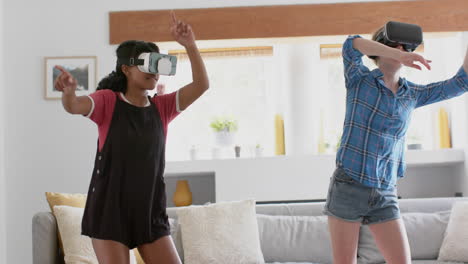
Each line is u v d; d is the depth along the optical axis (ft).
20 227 15.61
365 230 11.86
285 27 16.11
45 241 10.73
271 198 15.85
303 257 11.88
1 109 15.61
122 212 5.98
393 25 6.66
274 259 11.91
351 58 6.78
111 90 6.23
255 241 11.62
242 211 11.83
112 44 16.01
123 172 5.99
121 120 6.04
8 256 15.56
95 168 6.09
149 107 6.35
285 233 12.05
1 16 15.81
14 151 15.74
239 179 15.90
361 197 6.79
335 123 18.67
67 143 15.81
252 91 18.92
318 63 18.65
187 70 18.54
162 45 16.66
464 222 11.53
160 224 6.32
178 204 16.76
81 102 5.81
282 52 17.95
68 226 10.69
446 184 17.71
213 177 17.63
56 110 15.85
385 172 6.86
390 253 6.88
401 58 6.09
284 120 17.29
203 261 11.23
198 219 11.59
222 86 18.97
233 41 16.47
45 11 16.06
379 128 6.74
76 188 15.72
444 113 17.29
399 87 6.86
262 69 18.94
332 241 7.01
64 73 5.59
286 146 17.11
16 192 15.67
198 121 18.88
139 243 6.12
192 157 17.34
